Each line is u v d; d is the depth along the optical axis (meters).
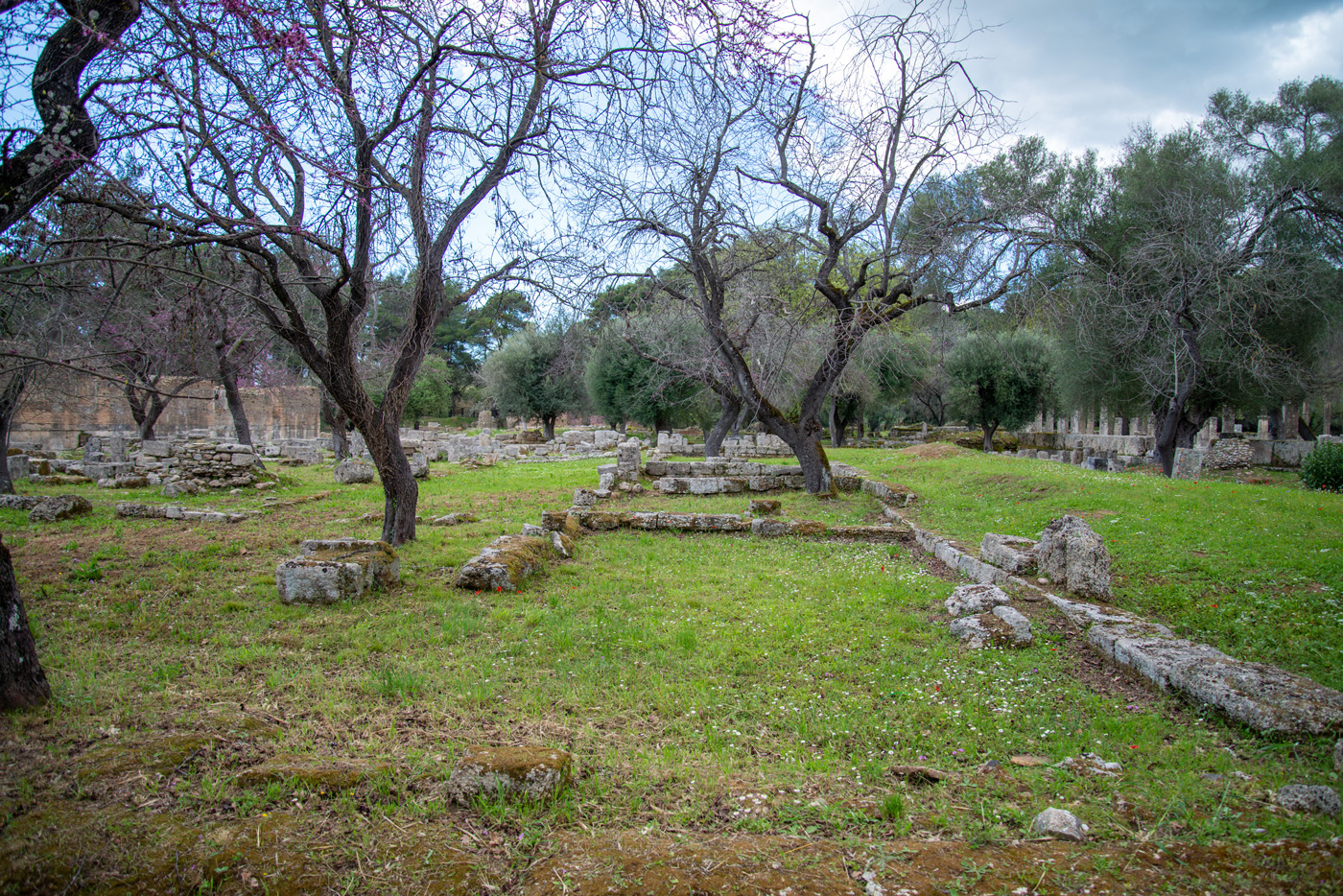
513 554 8.62
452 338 60.41
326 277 8.84
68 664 5.65
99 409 35.50
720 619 7.14
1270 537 9.28
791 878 2.89
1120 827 3.30
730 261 14.61
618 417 37.62
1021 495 13.88
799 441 15.60
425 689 5.24
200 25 5.67
